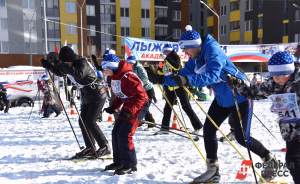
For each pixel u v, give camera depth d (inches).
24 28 1473.9
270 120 362.3
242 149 223.9
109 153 214.2
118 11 1769.2
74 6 1606.8
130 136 179.2
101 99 205.2
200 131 273.3
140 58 655.1
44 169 194.1
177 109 450.6
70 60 197.5
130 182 168.2
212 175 162.9
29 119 421.4
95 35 1721.2
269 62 125.2
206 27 1973.4
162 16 1863.9
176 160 205.2
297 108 121.8
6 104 524.1
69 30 1596.9
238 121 158.6
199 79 147.3
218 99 159.9
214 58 150.5
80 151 225.8
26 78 807.1
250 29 1734.7
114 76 171.2
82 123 208.5
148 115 307.9
